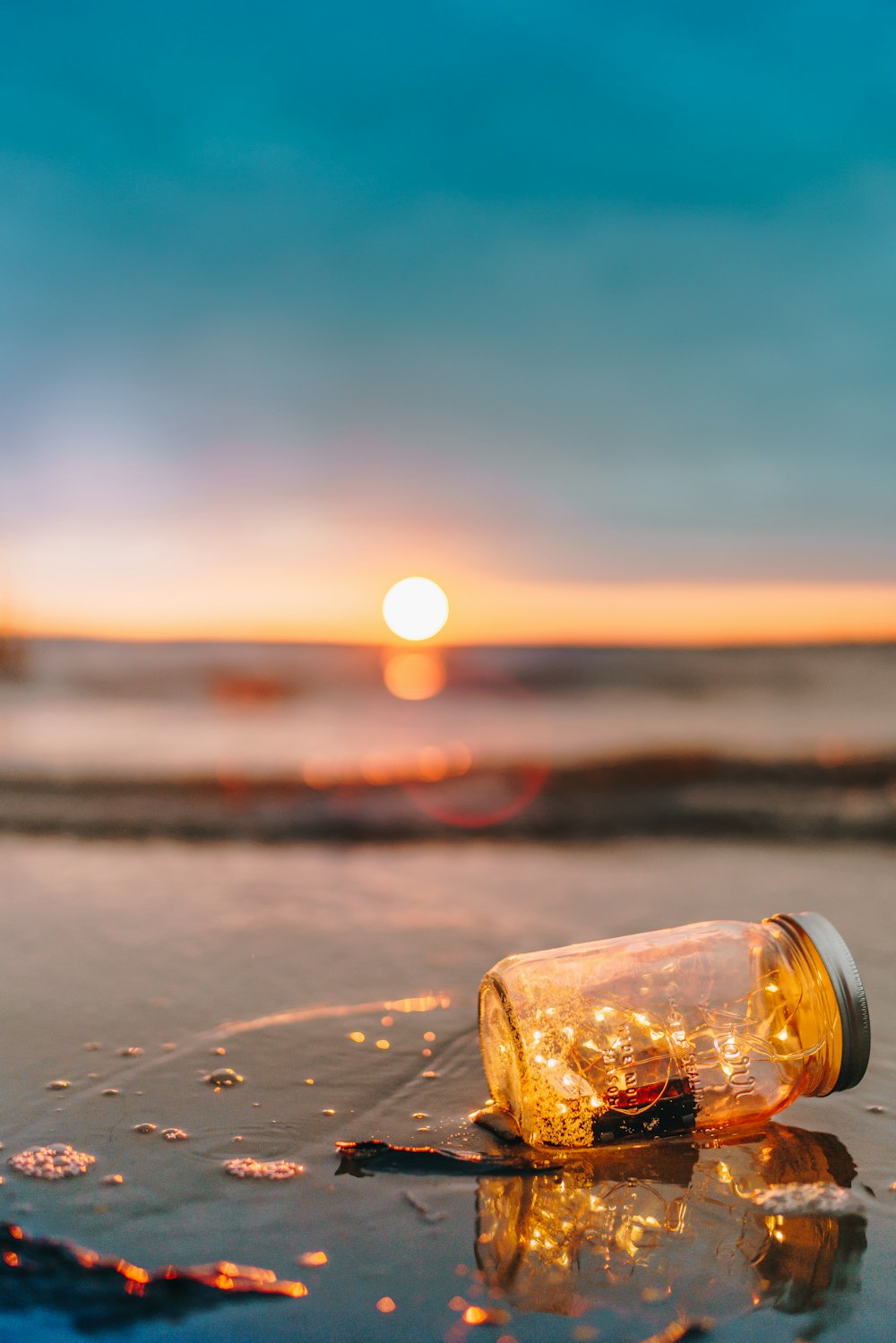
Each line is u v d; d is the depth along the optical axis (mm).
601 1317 561
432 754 2957
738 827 1590
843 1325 557
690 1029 690
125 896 1160
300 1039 810
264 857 1397
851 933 1019
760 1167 667
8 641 5676
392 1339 548
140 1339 548
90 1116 708
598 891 1203
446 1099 733
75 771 2082
